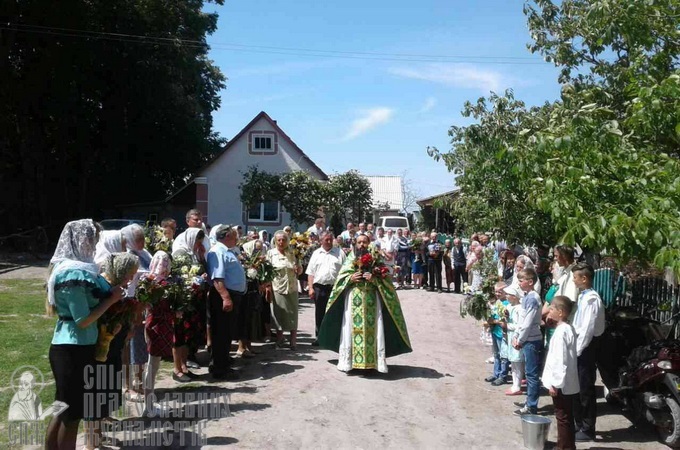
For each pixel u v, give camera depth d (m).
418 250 18.81
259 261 9.38
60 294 4.78
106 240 6.29
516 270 7.84
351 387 7.90
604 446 6.21
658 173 6.30
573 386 5.86
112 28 30.78
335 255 10.26
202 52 36.66
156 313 6.69
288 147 32.28
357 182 30.58
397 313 8.55
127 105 33.41
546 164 6.45
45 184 32.88
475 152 9.95
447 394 7.80
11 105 29.34
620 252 6.03
